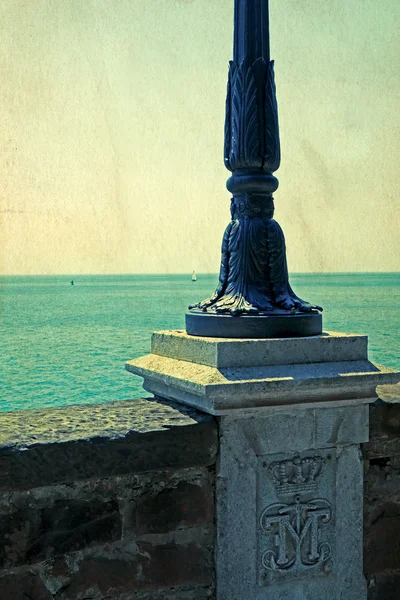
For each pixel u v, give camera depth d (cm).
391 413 311
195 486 282
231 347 276
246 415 283
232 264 306
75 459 257
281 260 305
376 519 313
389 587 315
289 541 294
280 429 289
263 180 303
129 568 274
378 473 313
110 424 275
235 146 302
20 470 250
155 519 277
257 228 303
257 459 287
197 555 283
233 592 286
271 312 293
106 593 271
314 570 298
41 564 261
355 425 302
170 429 271
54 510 262
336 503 301
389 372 295
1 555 256
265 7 303
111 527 270
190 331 306
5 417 288
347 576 304
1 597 256
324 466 298
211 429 278
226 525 284
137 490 274
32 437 259
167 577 279
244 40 300
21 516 258
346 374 287
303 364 286
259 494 288
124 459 264
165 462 271
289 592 294
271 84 302
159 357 317
